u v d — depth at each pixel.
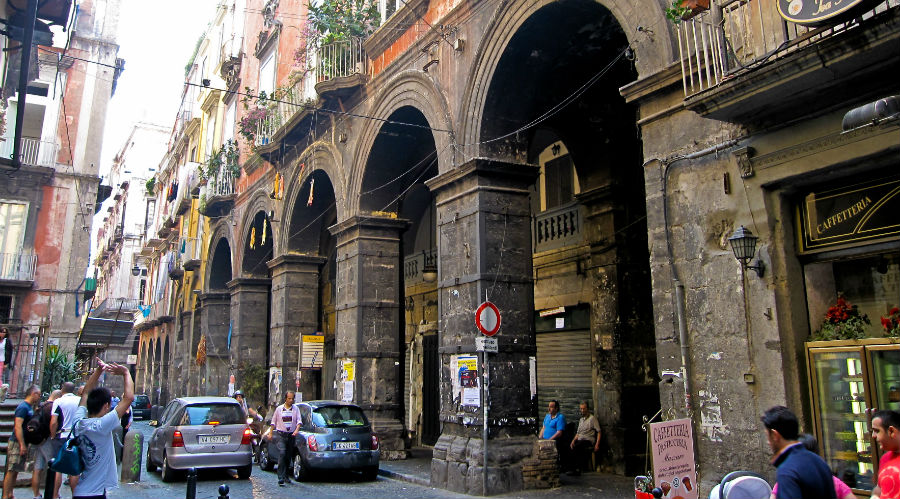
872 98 5.27
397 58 12.84
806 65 5.13
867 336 5.56
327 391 20.95
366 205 13.97
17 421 8.64
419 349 17.55
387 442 13.14
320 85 14.17
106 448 5.18
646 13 7.45
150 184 43.31
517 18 9.46
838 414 5.59
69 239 23.91
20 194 23.42
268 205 19.73
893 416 3.94
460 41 10.81
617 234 11.80
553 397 13.11
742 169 6.24
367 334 13.46
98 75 25.69
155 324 37.62
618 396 11.23
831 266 5.98
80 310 23.58
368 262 13.74
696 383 6.51
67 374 20.30
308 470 11.24
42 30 12.15
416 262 18.47
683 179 6.87
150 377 39.56
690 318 6.64
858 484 5.41
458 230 10.56
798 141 5.80
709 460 6.30
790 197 6.13
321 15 14.39
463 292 10.26
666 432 5.94
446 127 11.03
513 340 9.90
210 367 24.41
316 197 17.50
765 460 5.80
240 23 26.84
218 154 23.92
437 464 10.17
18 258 22.92
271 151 18.41
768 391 5.89
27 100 24.36
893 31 4.60
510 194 10.38
